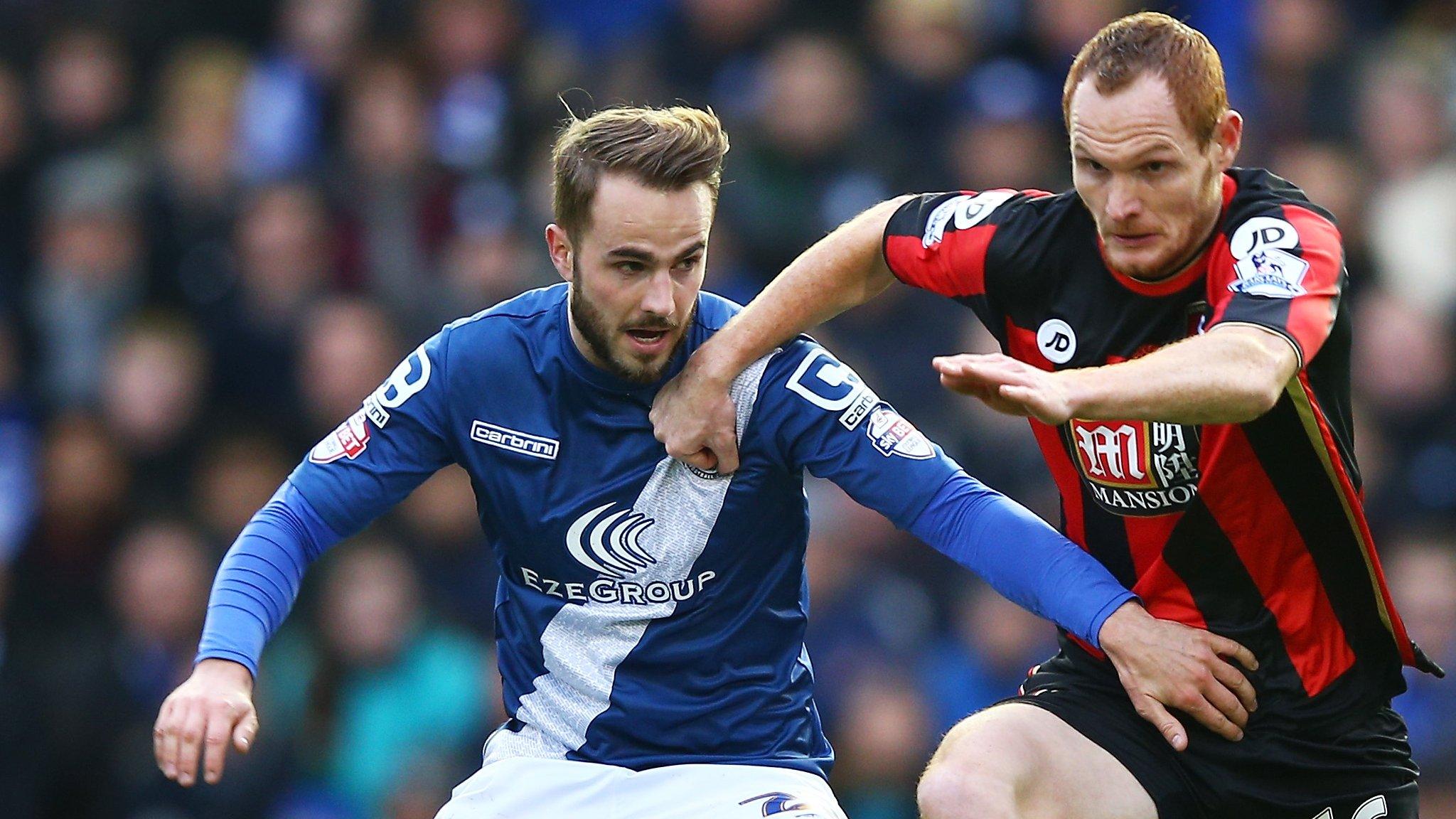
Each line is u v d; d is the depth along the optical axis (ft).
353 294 106.01
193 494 100.17
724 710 51.06
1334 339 46.93
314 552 51.42
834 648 89.66
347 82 114.42
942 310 98.17
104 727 94.02
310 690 92.22
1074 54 111.86
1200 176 44.34
